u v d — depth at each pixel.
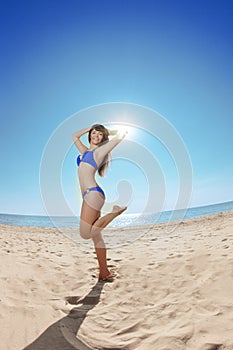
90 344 2.08
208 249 4.30
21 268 3.76
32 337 2.11
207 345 1.98
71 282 3.42
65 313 2.58
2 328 2.20
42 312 2.52
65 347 1.99
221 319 2.34
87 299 2.95
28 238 7.24
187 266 3.67
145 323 2.41
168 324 2.37
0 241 6.12
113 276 3.56
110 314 2.59
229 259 3.59
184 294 2.92
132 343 2.09
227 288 2.88
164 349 1.99
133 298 2.95
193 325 2.28
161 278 3.42
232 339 2.03
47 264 4.12
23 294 2.90
